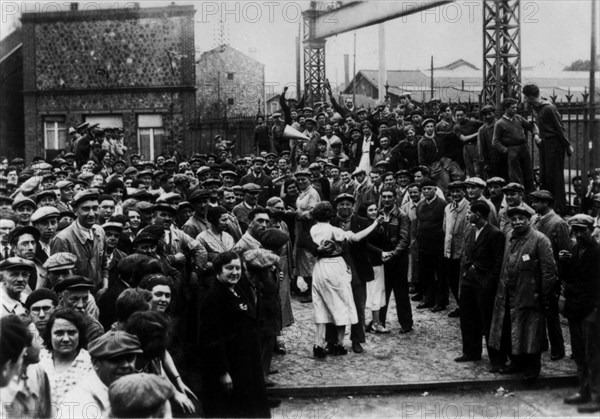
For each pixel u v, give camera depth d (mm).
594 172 11859
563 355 9414
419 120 16594
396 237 10453
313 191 12188
